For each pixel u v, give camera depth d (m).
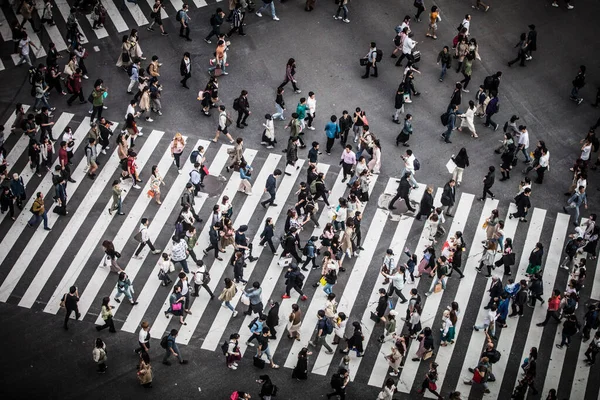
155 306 34.62
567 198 38.59
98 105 39.91
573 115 41.81
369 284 35.50
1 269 35.56
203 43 44.03
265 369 33.06
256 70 42.81
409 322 33.50
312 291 35.25
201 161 37.16
